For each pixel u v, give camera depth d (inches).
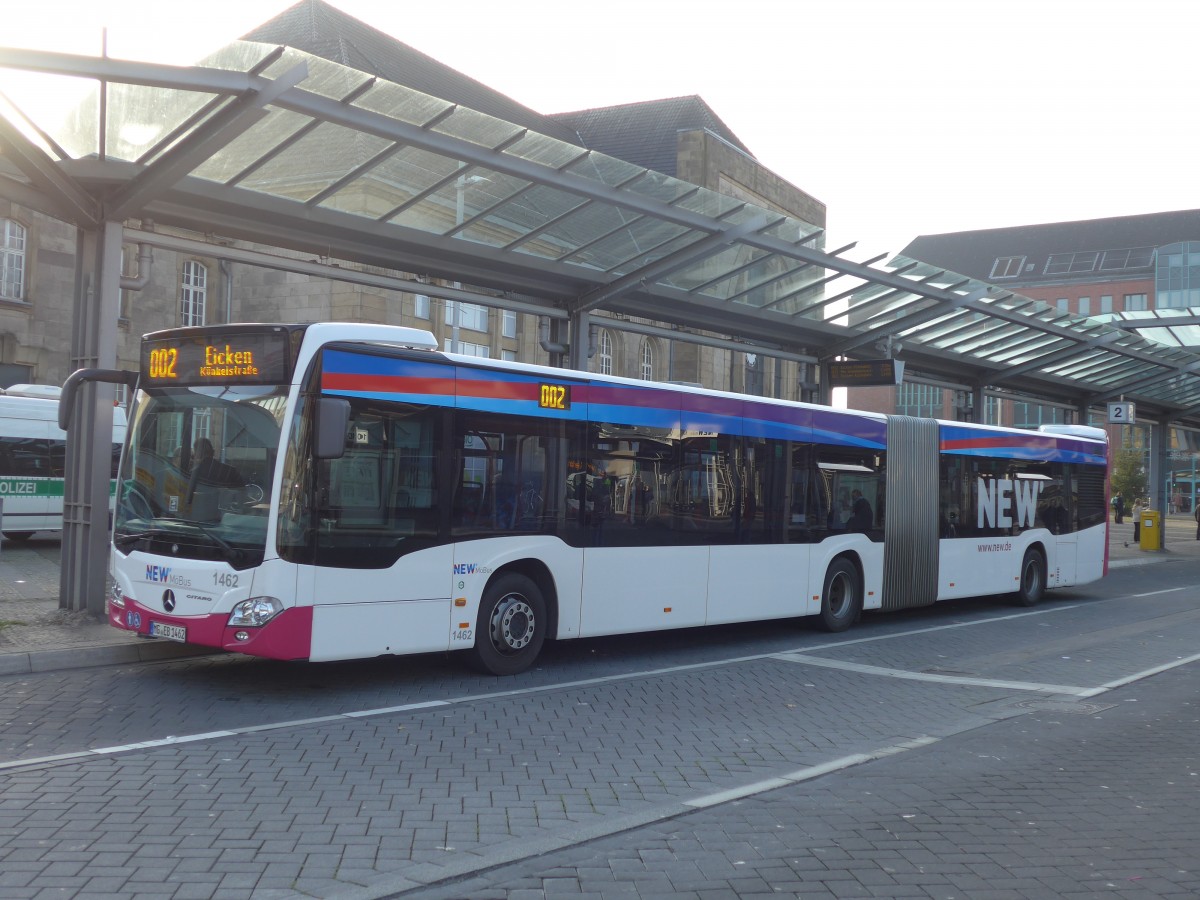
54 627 448.8
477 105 1642.5
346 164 515.8
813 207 2122.3
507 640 408.8
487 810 235.8
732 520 498.6
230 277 1326.3
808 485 543.2
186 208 491.5
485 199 571.5
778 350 819.4
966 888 196.4
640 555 454.6
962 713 363.6
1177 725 346.6
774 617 520.1
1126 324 976.3
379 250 561.3
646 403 461.1
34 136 428.8
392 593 368.5
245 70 408.5
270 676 392.5
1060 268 3907.5
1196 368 1139.9
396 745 293.0
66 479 480.1
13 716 313.7
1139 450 2709.2
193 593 350.9
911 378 982.4
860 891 193.5
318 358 353.4
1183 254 2839.6
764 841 220.4
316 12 1414.9
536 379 418.6
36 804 229.0
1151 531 1357.0
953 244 4220.0
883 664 466.0
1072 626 617.0
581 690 385.4
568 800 245.8
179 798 236.4
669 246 648.4
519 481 411.2
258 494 346.9
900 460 606.5
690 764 283.4
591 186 539.8
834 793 259.1
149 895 180.9
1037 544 723.4
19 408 882.1
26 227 1220.5
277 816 226.1
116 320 473.1
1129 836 229.6
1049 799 257.6
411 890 187.8
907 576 607.2
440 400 386.0
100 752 274.5
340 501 355.6
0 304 1198.3
